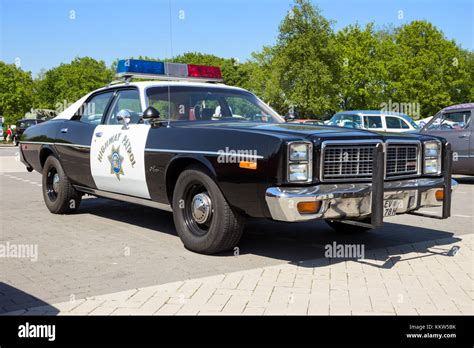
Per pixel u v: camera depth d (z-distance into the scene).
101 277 4.36
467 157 11.79
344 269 4.62
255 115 6.15
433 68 43.88
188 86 6.11
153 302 3.74
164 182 5.28
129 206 8.08
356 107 40.47
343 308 3.65
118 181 5.96
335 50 35.44
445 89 45.19
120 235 5.99
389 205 4.76
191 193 5.13
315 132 4.58
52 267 4.67
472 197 9.84
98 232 6.16
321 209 4.34
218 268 4.61
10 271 4.55
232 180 4.57
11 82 51.91
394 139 4.87
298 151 4.32
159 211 7.62
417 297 3.90
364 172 4.65
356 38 40.75
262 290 4.01
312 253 5.20
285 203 4.21
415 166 5.12
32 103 54.72
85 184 6.70
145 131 5.52
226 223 4.77
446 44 45.22
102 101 6.61
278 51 35.56
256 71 50.22
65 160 6.89
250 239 5.84
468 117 11.88
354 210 4.53
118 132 5.92
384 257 5.06
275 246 5.49
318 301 3.78
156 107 5.75
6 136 47.44
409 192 4.88
